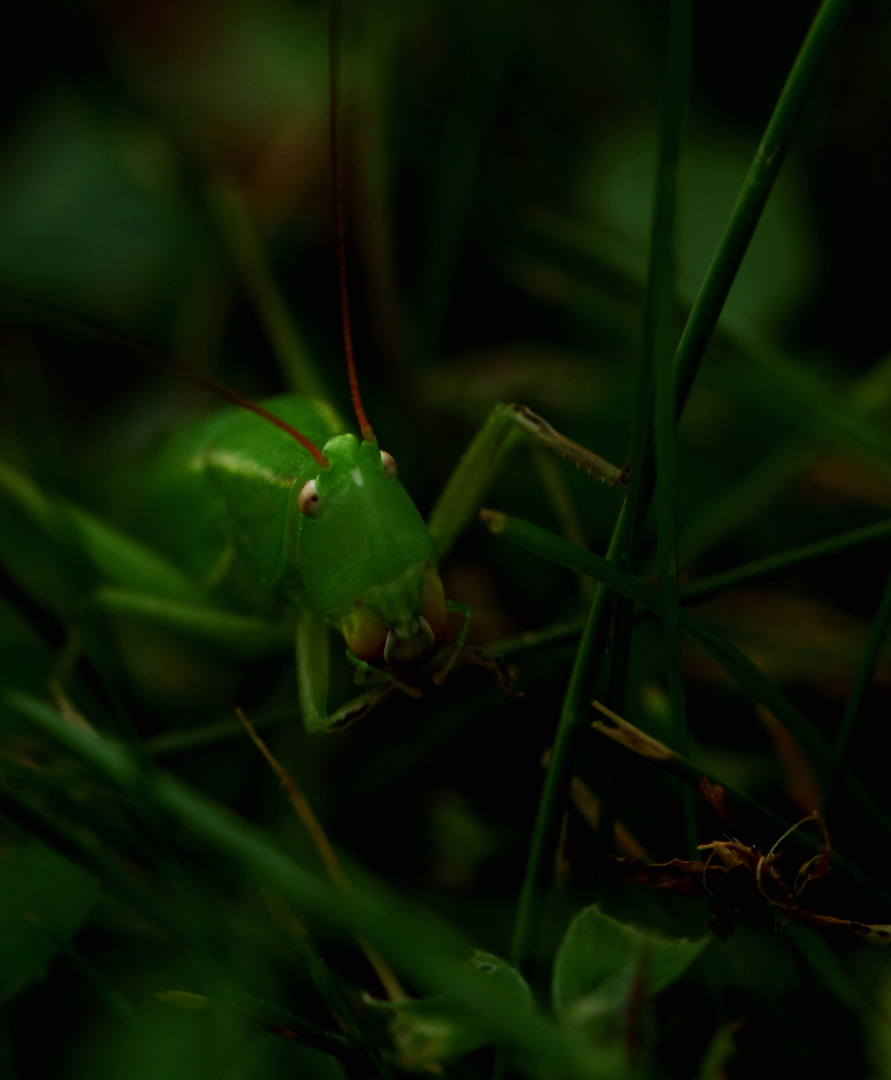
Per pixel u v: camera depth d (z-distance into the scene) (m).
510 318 0.19
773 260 0.17
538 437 0.15
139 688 0.16
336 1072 0.14
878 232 0.18
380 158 0.18
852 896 0.14
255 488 0.16
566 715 0.14
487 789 0.16
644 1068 0.13
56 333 0.18
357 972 0.15
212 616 0.16
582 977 0.13
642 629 0.16
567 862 0.14
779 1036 0.14
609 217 0.18
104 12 0.19
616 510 0.17
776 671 0.16
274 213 0.19
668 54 0.13
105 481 0.18
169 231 0.18
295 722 0.15
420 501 0.18
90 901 0.14
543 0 0.19
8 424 0.18
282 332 0.18
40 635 0.16
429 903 0.15
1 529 0.17
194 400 0.18
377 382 0.18
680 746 0.14
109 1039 0.14
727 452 0.17
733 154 0.18
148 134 0.18
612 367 0.18
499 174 0.19
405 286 0.19
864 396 0.17
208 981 0.14
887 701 0.16
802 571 0.17
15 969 0.14
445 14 0.19
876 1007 0.14
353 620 0.15
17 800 0.14
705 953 0.14
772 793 0.16
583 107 0.19
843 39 0.18
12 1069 0.14
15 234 0.18
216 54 0.19
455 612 0.15
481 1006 0.13
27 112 0.19
